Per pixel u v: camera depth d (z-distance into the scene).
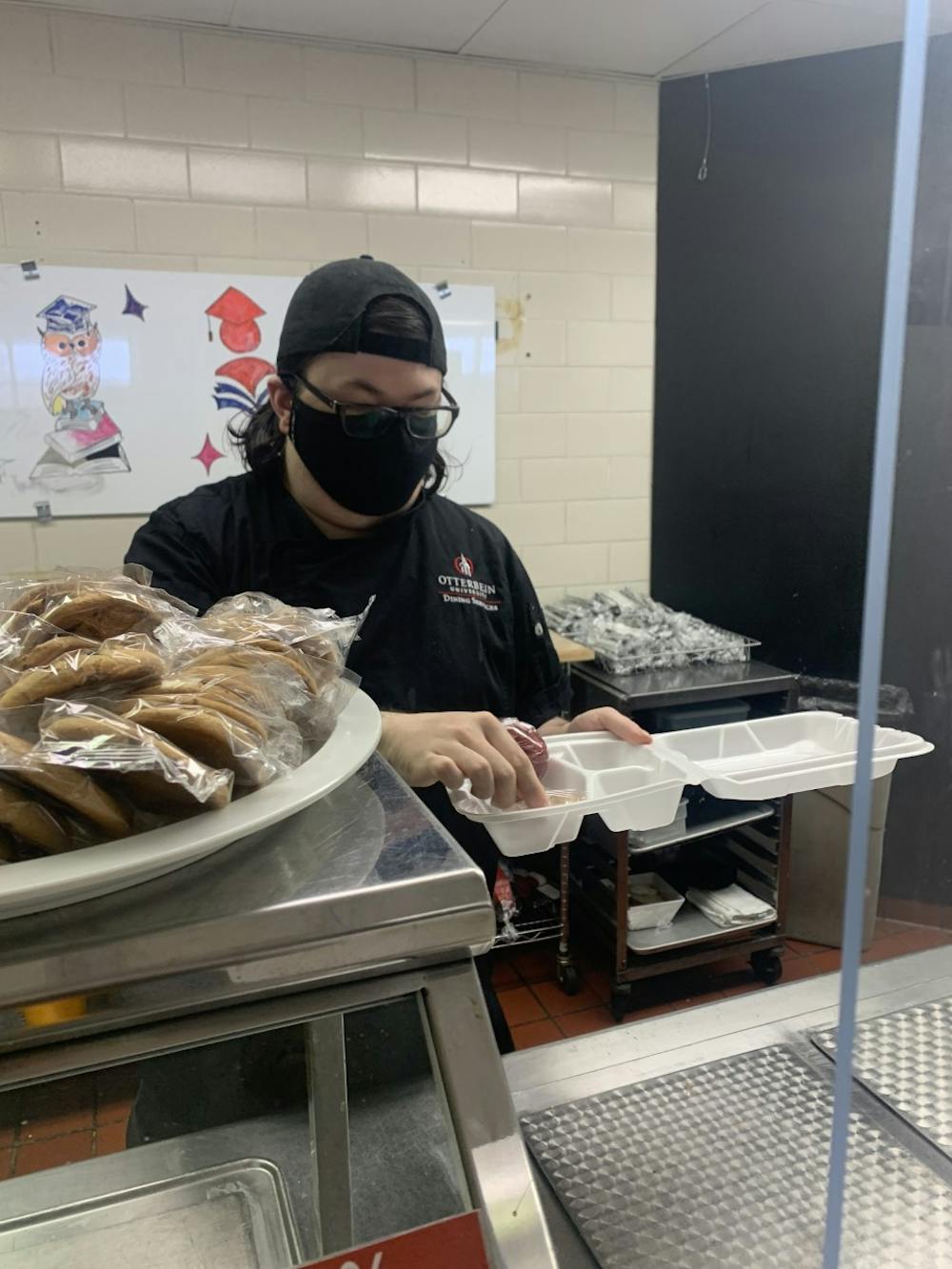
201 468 2.44
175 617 0.68
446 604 1.29
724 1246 0.57
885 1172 0.62
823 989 0.85
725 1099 0.70
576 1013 2.22
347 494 1.18
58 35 2.16
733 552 2.49
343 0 2.11
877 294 2.01
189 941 0.44
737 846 2.27
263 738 0.54
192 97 2.28
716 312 2.50
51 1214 0.61
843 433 2.05
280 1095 0.69
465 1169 0.48
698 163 2.52
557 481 2.81
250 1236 0.61
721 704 2.15
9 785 0.45
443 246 2.57
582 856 2.40
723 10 2.12
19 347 2.25
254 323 2.42
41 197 2.21
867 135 2.06
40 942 0.43
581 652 2.23
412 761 0.73
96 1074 0.64
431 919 0.48
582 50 2.41
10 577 0.74
